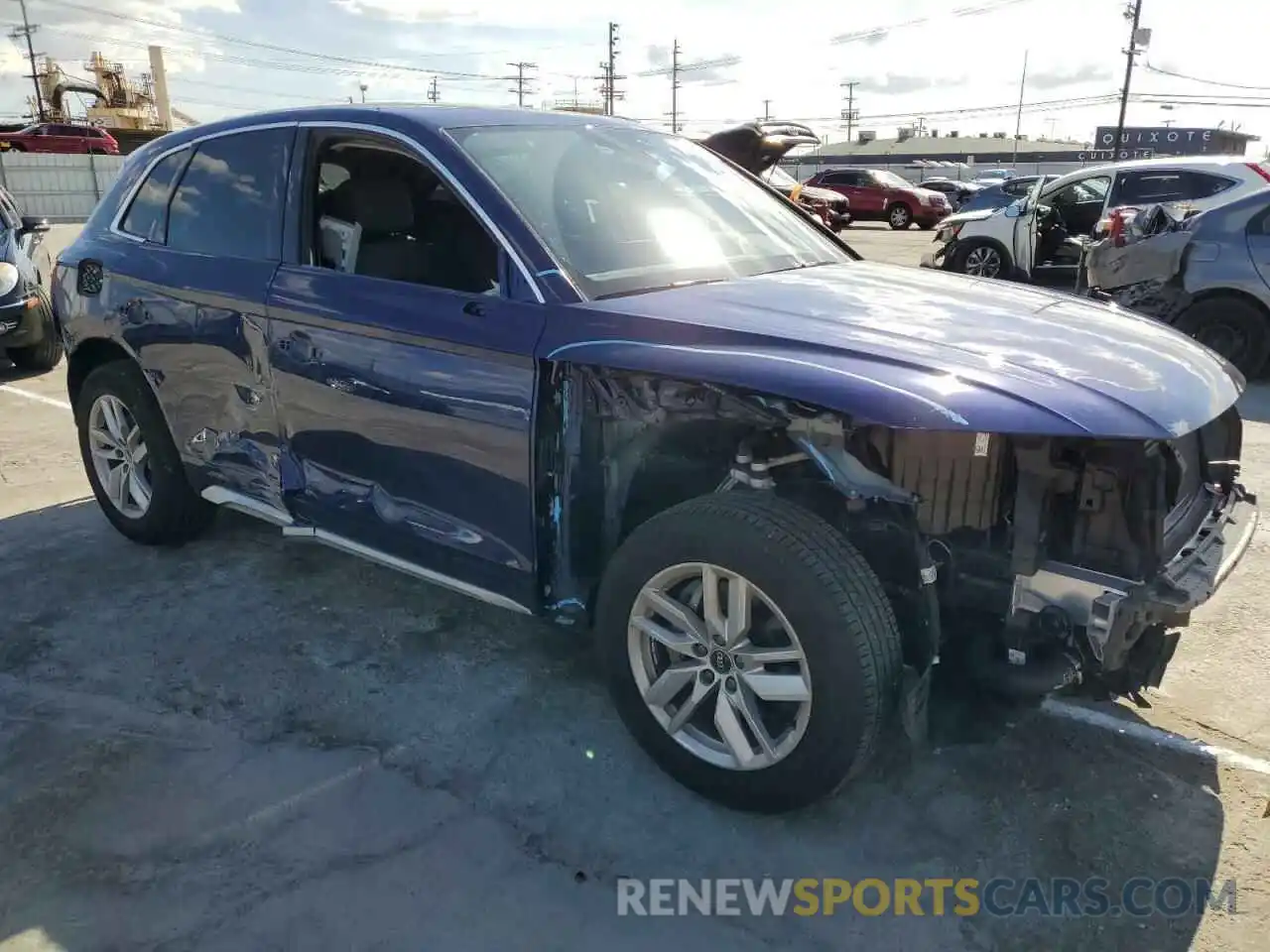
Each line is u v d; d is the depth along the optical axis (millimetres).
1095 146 63406
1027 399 2334
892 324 2754
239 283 3596
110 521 4586
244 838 2668
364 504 3375
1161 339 2920
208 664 3545
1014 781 2891
